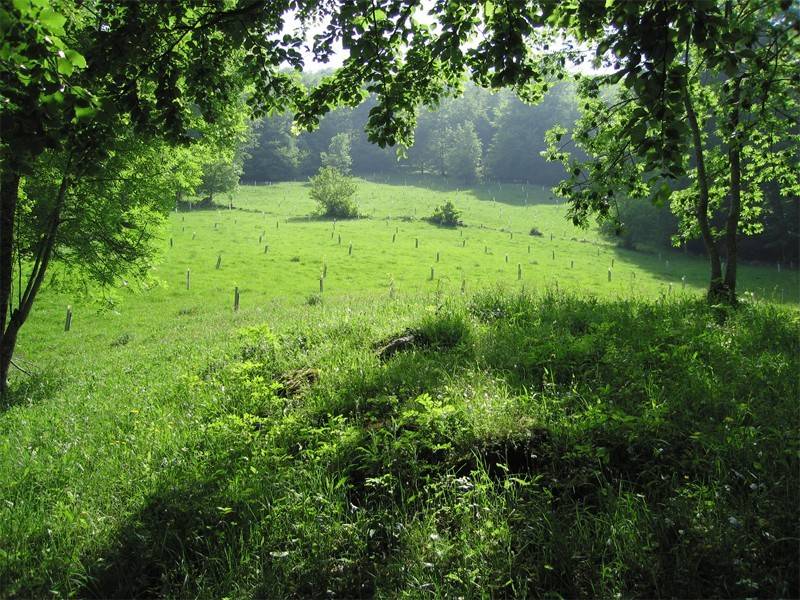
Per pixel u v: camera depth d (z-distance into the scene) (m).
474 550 3.82
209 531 4.54
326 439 5.50
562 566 3.65
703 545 3.53
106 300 19.30
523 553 3.85
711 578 3.41
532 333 7.61
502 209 86.94
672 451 4.48
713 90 12.23
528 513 4.09
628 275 45.44
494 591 3.59
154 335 23.41
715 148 14.25
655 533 3.71
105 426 7.61
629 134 4.57
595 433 4.75
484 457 4.76
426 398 5.28
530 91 11.82
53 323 28.02
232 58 10.14
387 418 5.64
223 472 5.16
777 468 4.10
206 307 31.73
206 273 39.91
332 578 3.93
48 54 4.31
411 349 7.60
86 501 5.36
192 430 6.52
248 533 4.41
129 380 11.16
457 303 10.27
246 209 75.00
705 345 6.74
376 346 8.23
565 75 12.58
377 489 4.67
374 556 4.05
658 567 3.48
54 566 4.44
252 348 9.45
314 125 9.54
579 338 7.15
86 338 25.44
